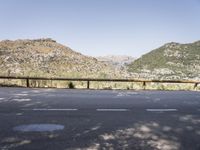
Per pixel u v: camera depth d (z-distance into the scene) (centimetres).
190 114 1152
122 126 924
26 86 2088
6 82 2217
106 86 2227
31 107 1199
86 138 786
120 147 720
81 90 1927
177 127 936
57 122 950
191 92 2012
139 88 2233
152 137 816
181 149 722
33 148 695
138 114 1119
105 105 1291
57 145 721
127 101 1438
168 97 1662
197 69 19088
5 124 911
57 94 1655
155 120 1025
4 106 1212
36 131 839
